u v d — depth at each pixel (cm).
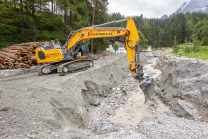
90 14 2794
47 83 806
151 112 889
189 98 809
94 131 651
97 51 3622
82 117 702
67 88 817
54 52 1084
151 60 3656
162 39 8506
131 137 491
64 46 1189
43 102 606
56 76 1022
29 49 1468
